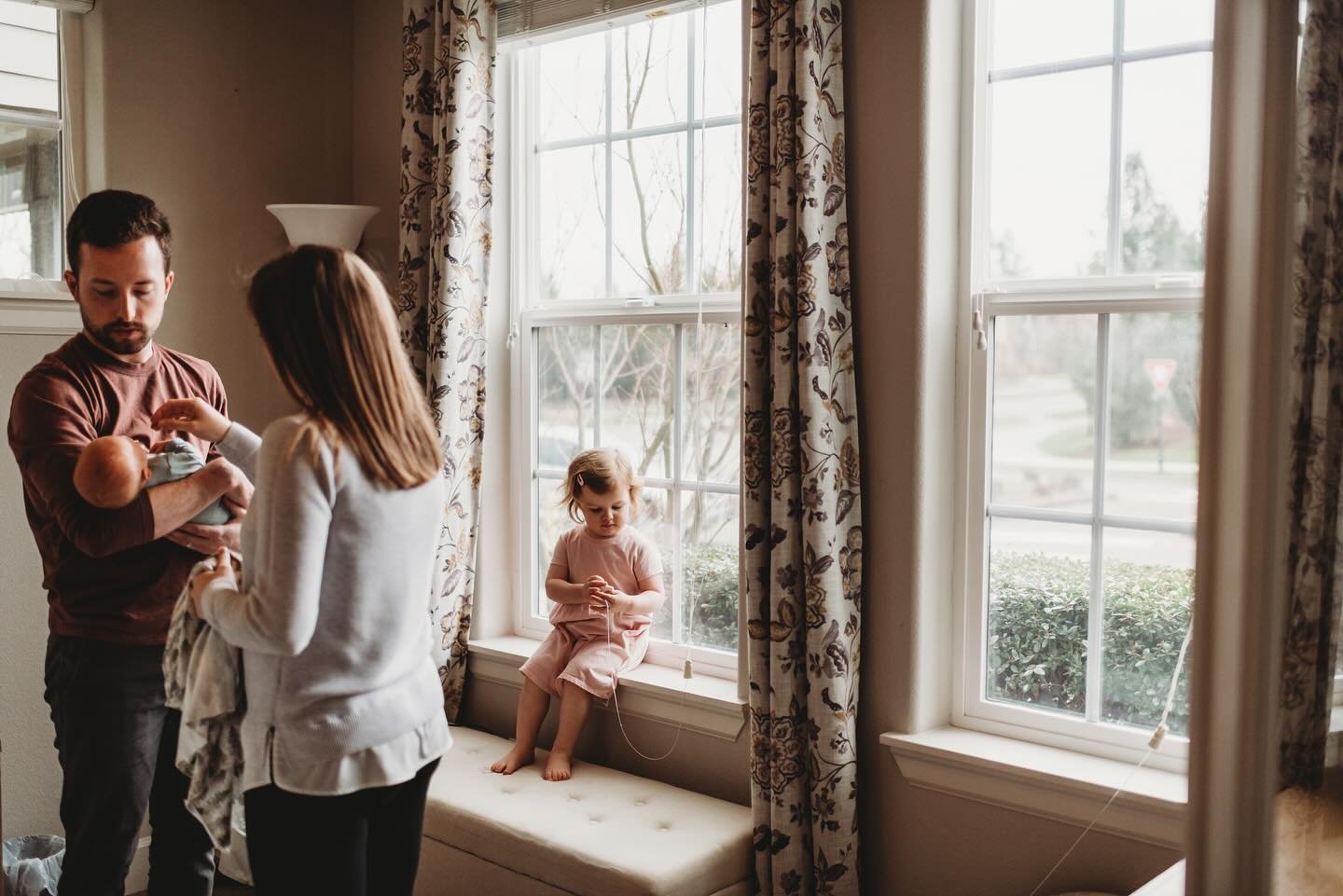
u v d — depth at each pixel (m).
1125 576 2.34
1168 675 2.30
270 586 1.60
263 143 3.56
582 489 3.01
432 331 3.22
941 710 2.57
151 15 3.30
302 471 1.61
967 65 2.48
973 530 2.53
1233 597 1.48
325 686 1.67
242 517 2.19
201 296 3.45
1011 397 2.48
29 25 3.14
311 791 1.67
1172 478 2.27
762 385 2.57
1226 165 1.46
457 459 3.23
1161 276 2.27
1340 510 1.42
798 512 2.51
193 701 1.76
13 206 3.15
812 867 2.55
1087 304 2.34
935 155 2.43
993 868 2.39
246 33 3.50
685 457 3.08
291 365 1.67
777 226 2.49
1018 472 2.48
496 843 2.61
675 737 2.94
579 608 3.06
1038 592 2.47
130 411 2.21
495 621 3.44
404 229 3.32
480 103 3.21
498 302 3.39
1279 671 1.46
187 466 2.07
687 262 3.07
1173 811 2.12
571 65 3.30
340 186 3.75
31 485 2.17
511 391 3.43
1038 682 2.48
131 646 2.17
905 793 2.51
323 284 1.66
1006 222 2.48
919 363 2.43
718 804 2.74
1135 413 2.31
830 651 2.46
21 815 3.08
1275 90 1.44
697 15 3.00
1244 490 1.47
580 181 3.31
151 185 3.33
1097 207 2.36
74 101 3.24
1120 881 2.22
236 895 3.06
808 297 2.44
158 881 2.29
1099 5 2.33
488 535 3.39
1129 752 2.32
